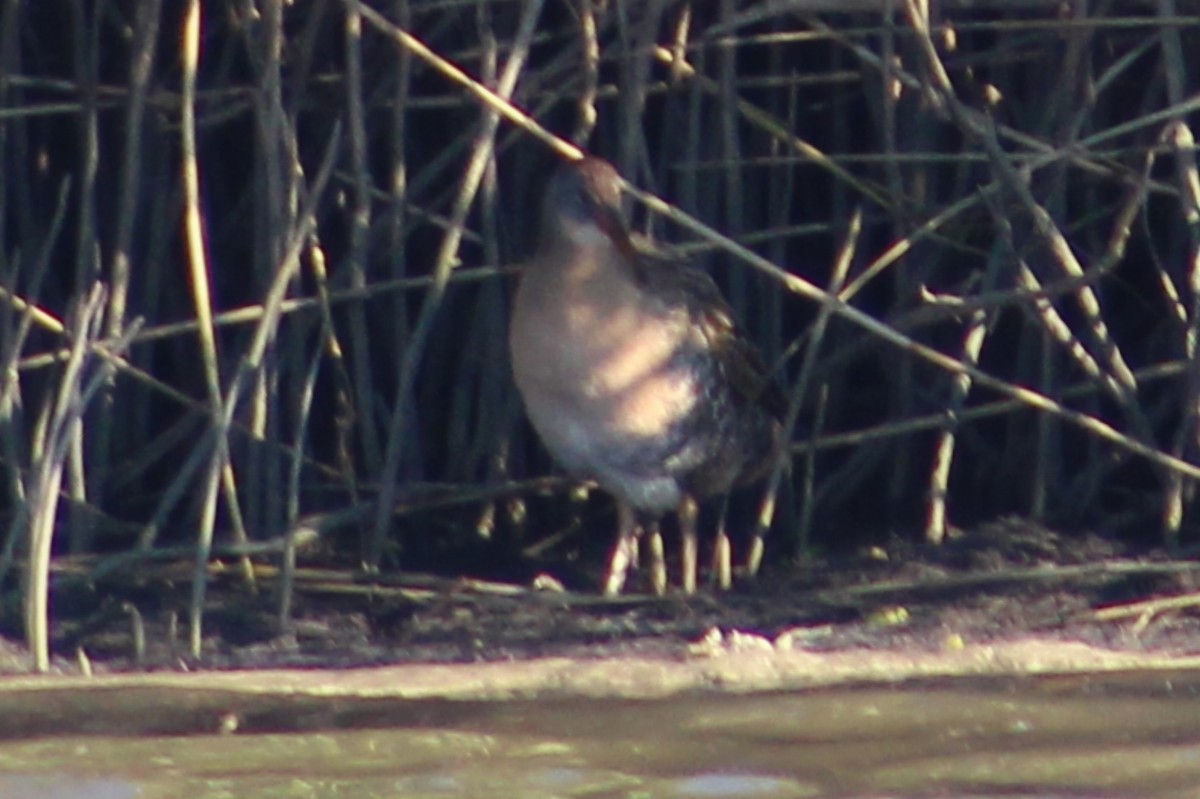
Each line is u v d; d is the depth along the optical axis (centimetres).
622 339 1014
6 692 898
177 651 960
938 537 1096
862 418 1198
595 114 1139
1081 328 1153
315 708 878
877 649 939
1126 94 1130
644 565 1117
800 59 1174
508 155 1158
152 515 1138
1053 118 1090
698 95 1105
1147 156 1058
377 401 1154
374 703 881
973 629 966
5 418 1035
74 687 904
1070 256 1039
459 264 1138
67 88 1104
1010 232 1072
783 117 1170
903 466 1155
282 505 1116
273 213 1044
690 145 1112
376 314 1159
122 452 1146
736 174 1118
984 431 1170
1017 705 870
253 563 1064
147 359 1135
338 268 1129
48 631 980
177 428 1128
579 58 1105
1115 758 804
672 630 984
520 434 1162
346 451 1115
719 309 1070
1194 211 1043
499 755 818
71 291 1177
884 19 1045
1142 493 1110
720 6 1111
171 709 877
